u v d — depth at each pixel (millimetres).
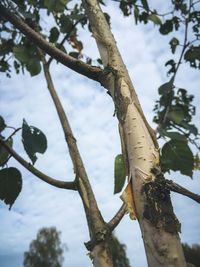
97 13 387
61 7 648
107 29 377
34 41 354
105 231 359
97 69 343
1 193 385
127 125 317
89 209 377
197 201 282
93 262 359
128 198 291
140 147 304
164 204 278
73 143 454
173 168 435
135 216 284
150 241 270
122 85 333
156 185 283
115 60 351
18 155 377
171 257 261
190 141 660
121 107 325
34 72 700
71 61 344
